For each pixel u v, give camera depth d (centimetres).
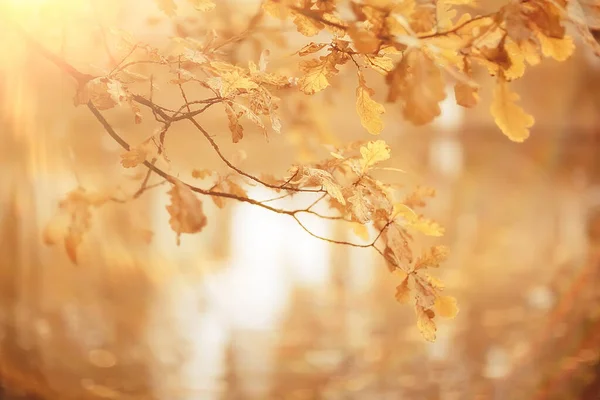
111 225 1001
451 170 2075
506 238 1229
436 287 196
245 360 683
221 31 245
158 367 642
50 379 523
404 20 177
